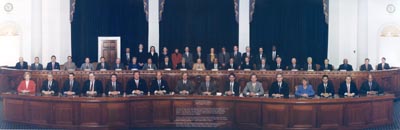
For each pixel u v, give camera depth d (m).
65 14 20.62
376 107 13.95
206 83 14.88
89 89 14.75
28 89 15.09
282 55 20.73
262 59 18.14
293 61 18.45
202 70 17.34
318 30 20.72
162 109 13.83
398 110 17.09
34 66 18.44
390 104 14.24
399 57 21.28
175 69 18.28
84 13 20.56
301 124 13.06
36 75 17.39
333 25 20.86
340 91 14.82
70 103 13.36
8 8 20.31
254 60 18.91
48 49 20.50
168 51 20.86
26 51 20.36
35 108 13.73
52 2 20.47
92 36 20.62
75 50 20.61
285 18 20.69
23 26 20.28
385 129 13.73
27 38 20.33
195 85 17.27
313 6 20.69
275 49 20.05
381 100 13.99
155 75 17.22
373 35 20.80
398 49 21.09
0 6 20.34
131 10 20.72
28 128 13.63
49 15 20.45
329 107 13.18
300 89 14.35
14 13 20.30
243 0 20.80
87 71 17.22
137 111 13.63
